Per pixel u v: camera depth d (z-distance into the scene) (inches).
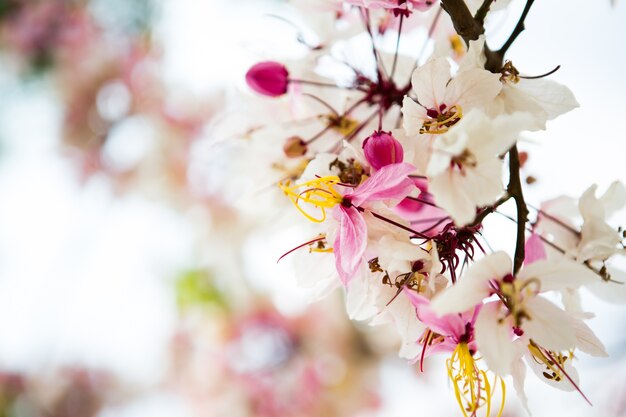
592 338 13.5
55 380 36.9
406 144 13.6
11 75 35.0
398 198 13.4
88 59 34.4
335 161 14.1
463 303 12.9
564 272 13.0
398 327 13.6
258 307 33.8
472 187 12.8
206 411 33.7
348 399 32.8
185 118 34.2
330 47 15.3
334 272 14.3
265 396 32.9
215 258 34.3
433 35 14.9
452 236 13.6
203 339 34.6
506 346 13.0
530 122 12.7
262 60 15.5
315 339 33.5
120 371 37.6
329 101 15.3
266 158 15.6
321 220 13.8
